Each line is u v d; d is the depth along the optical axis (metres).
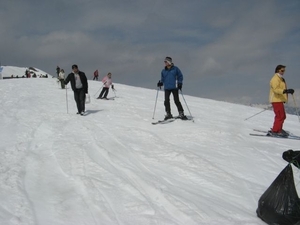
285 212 3.67
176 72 10.81
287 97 9.15
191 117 12.09
